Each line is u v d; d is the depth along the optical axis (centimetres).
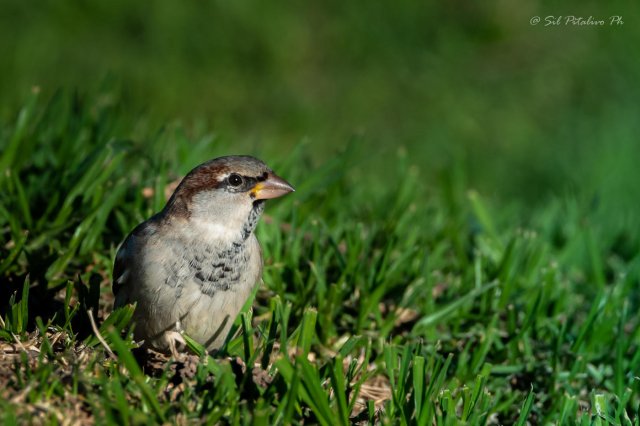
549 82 2131
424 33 2191
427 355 923
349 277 977
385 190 1391
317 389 704
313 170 1266
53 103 1242
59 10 2056
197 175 796
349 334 941
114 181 1073
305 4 2177
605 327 963
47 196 1022
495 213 1363
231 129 1861
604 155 1872
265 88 2019
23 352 695
